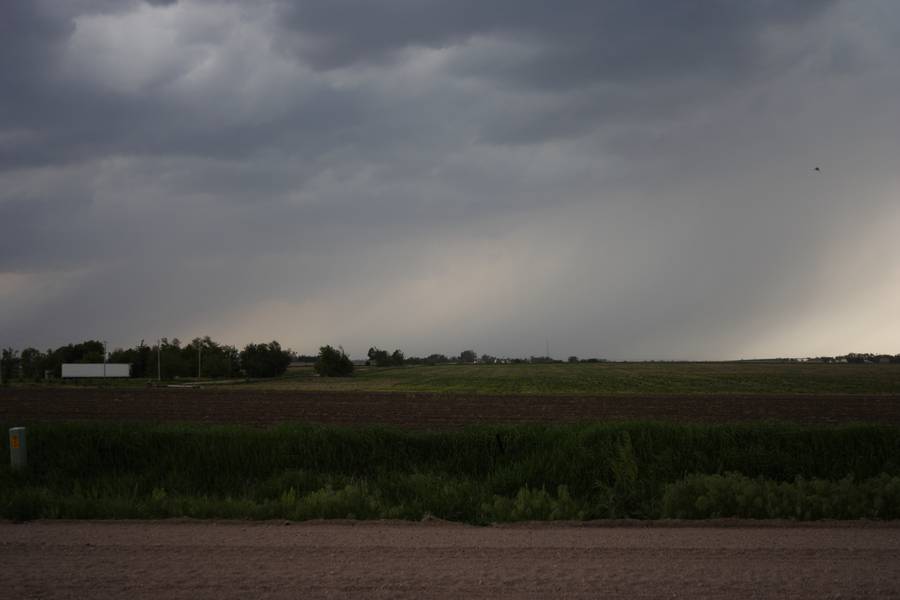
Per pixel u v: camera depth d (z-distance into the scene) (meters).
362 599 6.19
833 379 112.25
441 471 17.84
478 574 7.00
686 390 79.88
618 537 8.98
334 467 18.31
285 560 7.60
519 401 55.44
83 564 7.44
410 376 145.12
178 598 6.23
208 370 140.88
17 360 144.25
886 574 6.99
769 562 7.48
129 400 57.09
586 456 16.53
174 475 17.25
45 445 18.23
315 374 152.25
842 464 17.16
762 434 18.17
